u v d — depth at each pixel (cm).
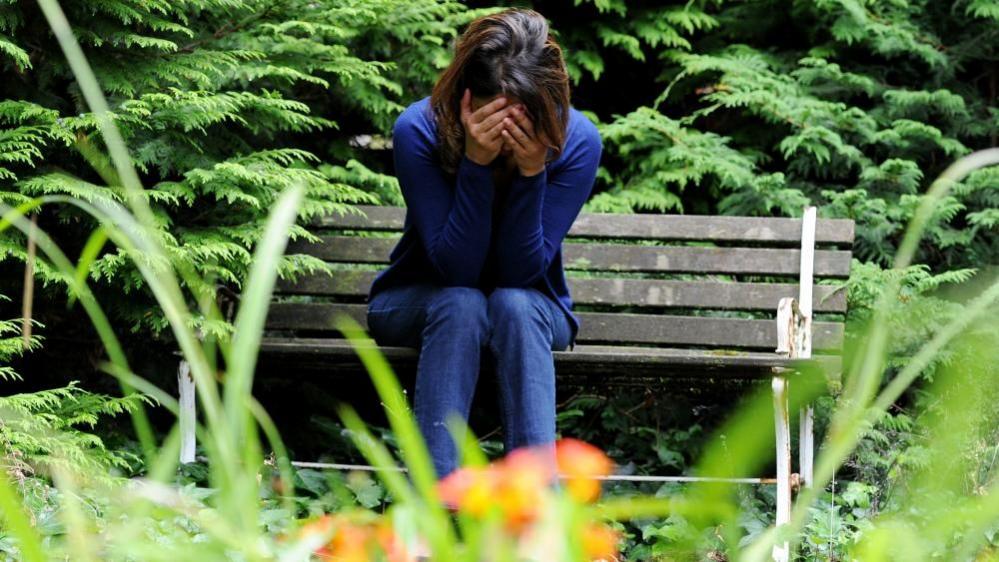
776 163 640
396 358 350
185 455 372
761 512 368
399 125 337
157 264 345
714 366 354
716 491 73
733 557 80
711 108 594
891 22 616
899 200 581
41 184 380
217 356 393
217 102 415
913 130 588
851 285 480
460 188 315
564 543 76
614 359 349
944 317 472
